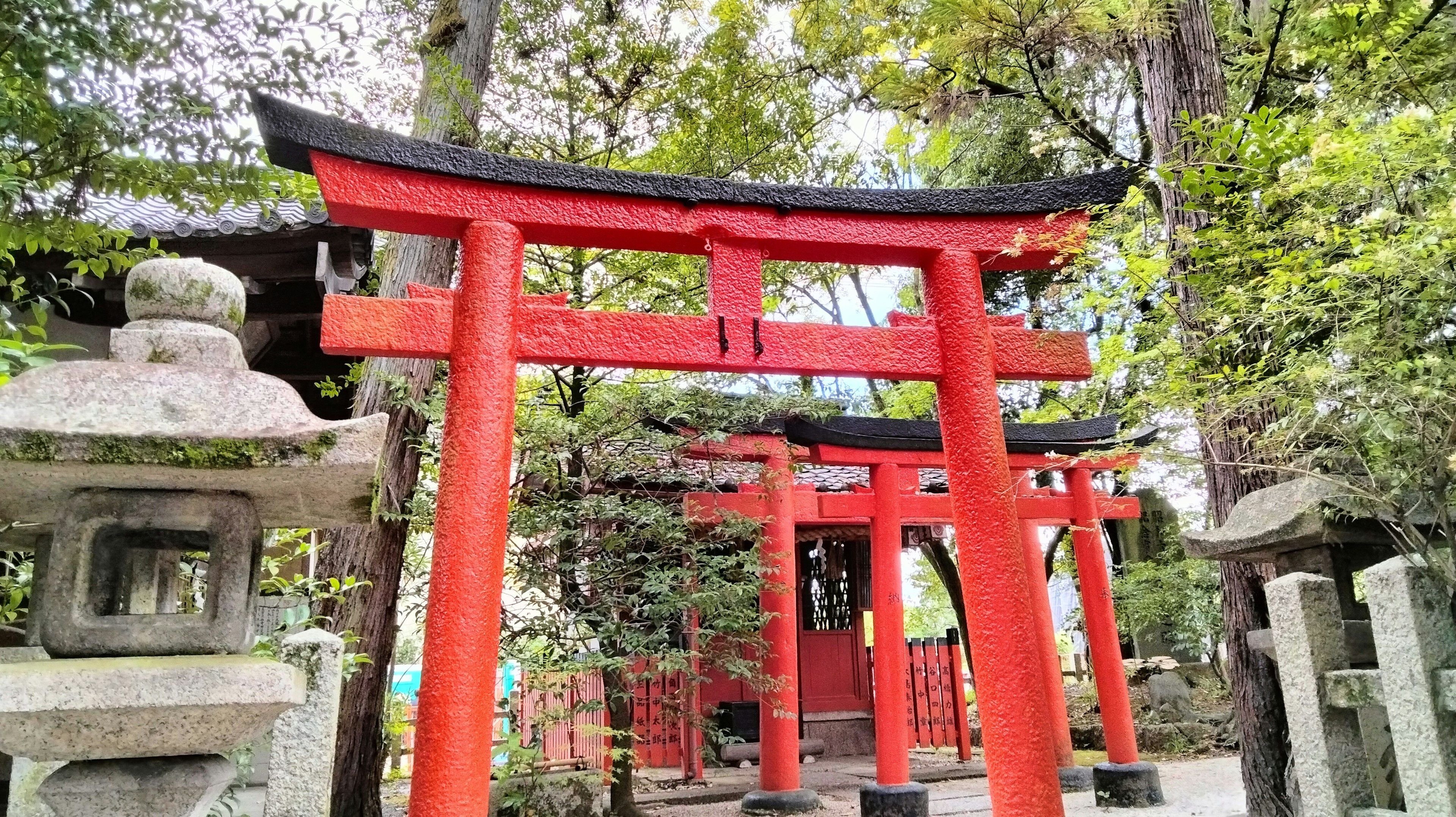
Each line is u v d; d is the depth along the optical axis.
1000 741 3.50
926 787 7.59
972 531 3.74
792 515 7.88
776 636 7.76
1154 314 4.05
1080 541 8.59
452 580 3.09
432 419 5.61
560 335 3.60
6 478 1.91
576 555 6.47
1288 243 3.46
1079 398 8.32
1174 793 8.15
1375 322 2.99
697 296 8.70
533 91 8.30
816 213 3.95
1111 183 4.09
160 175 3.50
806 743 11.57
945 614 23.72
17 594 3.10
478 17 6.57
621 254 8.38
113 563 2.09
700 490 7.85
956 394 3.89
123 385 1.93
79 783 1.92
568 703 8.54
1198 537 4.24
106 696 1.79
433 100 6.10
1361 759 3.24
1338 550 3.87
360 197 3.38
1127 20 5.69
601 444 6.68
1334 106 4.22
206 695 1.86
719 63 9.53
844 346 3.90
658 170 9.55
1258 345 3.73
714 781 9.55
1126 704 8.11
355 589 5.37
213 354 2.10
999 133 11.06
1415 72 4.23
